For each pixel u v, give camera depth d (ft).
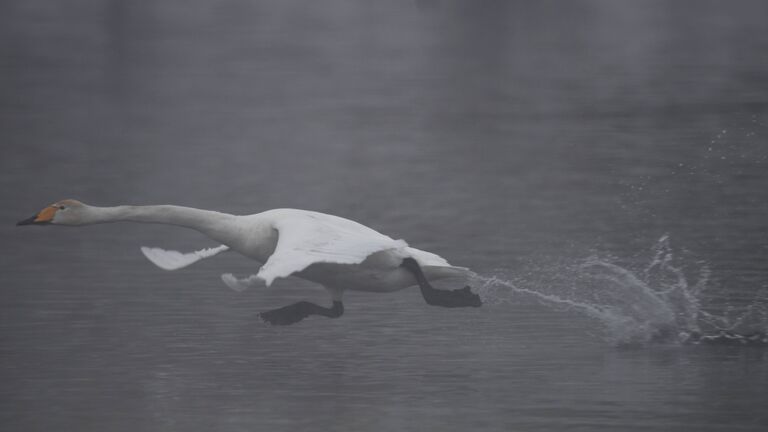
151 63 329.11
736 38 364.79
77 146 203.51
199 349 87.81
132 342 89.51
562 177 166.09
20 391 77.25
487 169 175.11
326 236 73.82
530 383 78.64
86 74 306.76
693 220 135.13
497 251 123.65
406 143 202.28
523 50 349.41
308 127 223.10
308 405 74.08
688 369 81.82
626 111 228.02
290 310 83.61
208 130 222.48
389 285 79.97
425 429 69.26
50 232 136.67
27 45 364.17
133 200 156.97
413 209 148.25
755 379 79.10
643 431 68.64
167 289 108.37
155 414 72.49
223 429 69.62
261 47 366.22
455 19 449.48
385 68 315.17
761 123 208.33
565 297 103.65
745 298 100.58
